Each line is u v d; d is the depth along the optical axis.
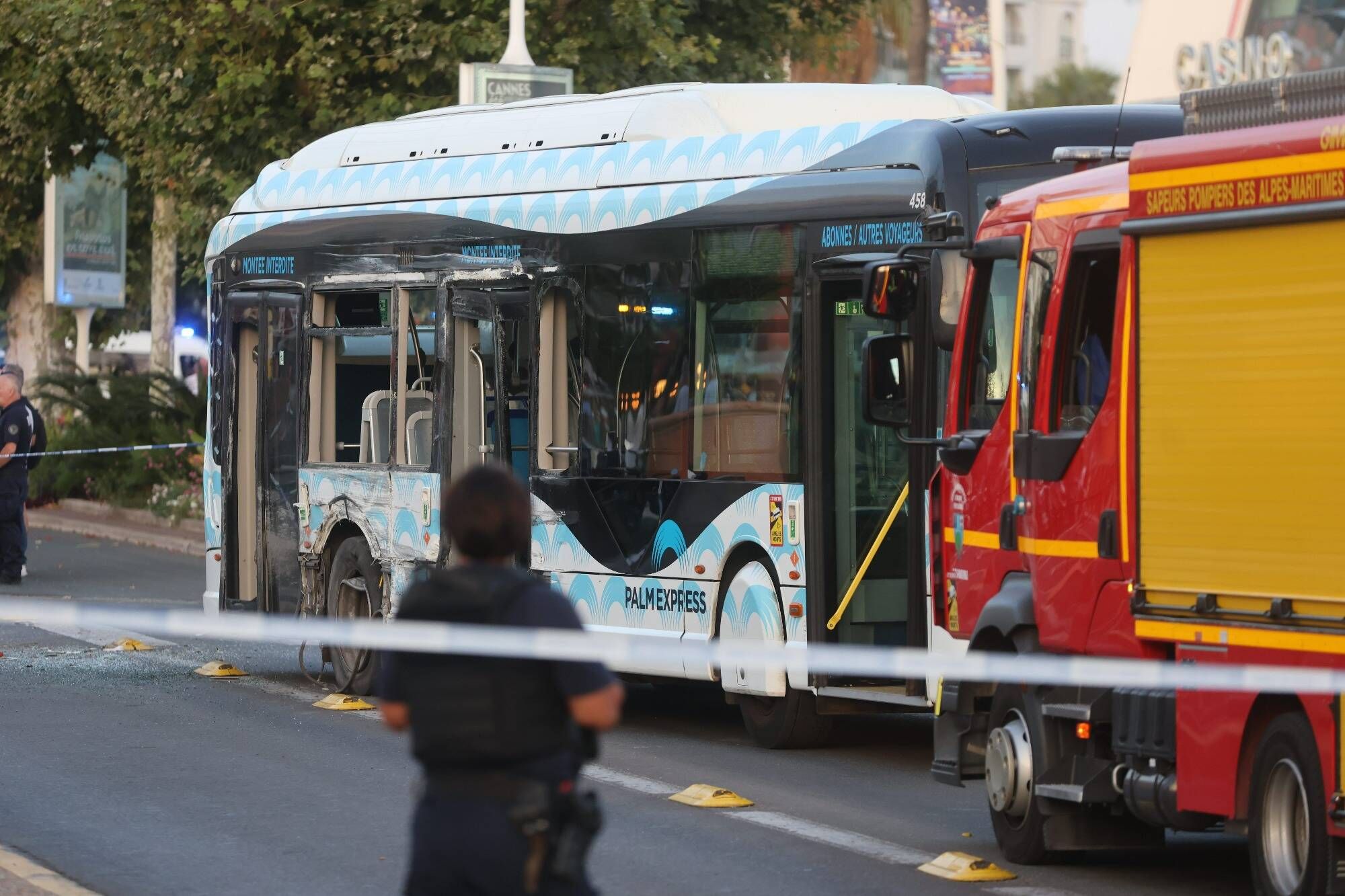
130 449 84.50
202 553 73.44
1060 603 23.62
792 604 33.06
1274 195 20.45
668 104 37.34
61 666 44.28
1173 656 22.02
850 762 32.81
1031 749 24.19
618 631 36.38
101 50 75.31
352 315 42.81
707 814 27.84
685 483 35.06
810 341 32.84
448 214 40.06
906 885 23.27
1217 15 64.69
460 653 13.98
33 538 80.12
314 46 63.75
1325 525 19.77
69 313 141.62
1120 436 22.50
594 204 36.97
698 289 34.97
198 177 67.81
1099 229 23.42
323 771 31.27
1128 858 25.23
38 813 27.73
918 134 31.88
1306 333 20.08
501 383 38.66
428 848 13.77
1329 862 19.38
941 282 27.30
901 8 91.75
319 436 43.25
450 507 14.55
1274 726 20.23
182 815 27.69
